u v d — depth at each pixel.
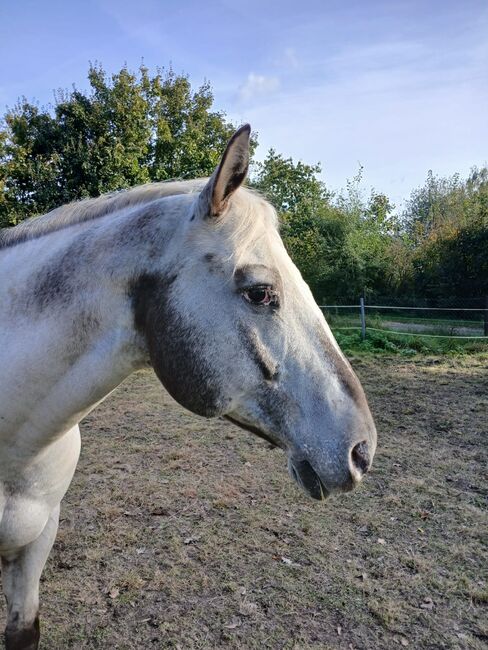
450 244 17.23
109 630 2.48
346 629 2.50
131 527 3.41
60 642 2.39
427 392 6.90
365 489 3.98
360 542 3.25
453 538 3.30
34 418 1.43
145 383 7.69
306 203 23.78
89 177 12.18
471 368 8.48
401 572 2.95
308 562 3.04
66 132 12.40
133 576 2.88
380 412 5.99
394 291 18.88
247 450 4.79
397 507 3.70
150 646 2.38
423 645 2.41
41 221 1.59
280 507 3.69
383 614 2.59
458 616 2.60
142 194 1.58
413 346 10.32
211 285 1.37
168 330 1.38
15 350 1.40
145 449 4.80
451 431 5.32
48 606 2.64
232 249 1.37
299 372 1.42
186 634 2.46
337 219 20.59
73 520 3.49
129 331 1.44
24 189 12.15
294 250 19.81
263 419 1.45
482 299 15.79
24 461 1.50
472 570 2.97
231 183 1.33
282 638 2.44
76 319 1.41
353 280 18.91
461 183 24.08
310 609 2.64
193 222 1.39
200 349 1.37
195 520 3.50
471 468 4.39
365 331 11.13
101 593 2.75
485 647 2.41
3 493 1.52
